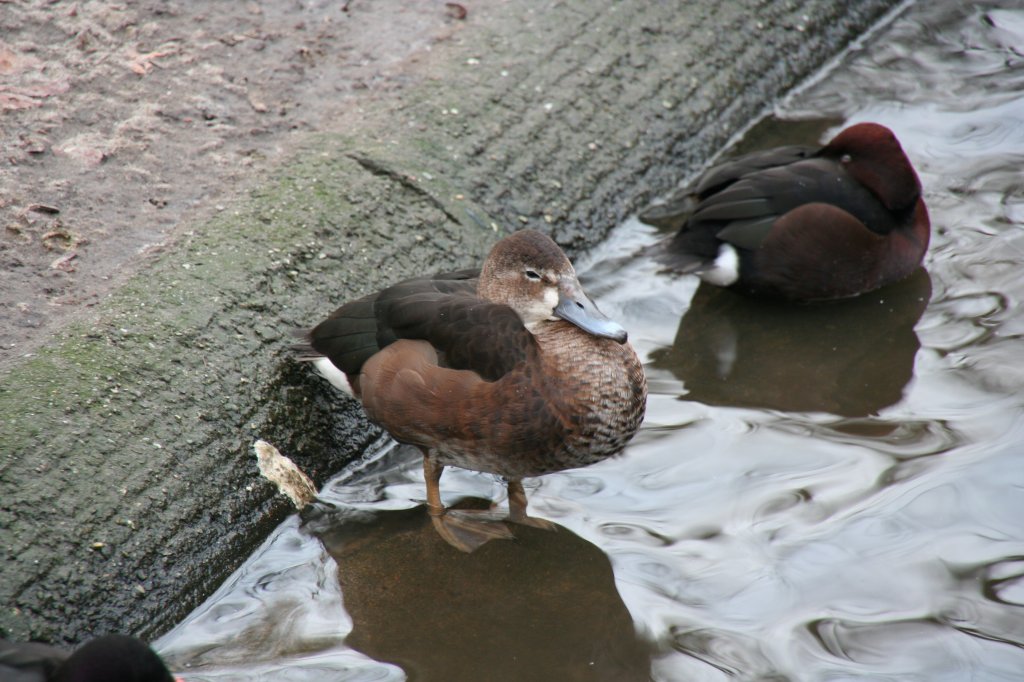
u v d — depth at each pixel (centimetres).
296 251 1001
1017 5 1547
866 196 1084
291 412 924
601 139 1233
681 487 905
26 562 747
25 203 1023
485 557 855
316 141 1126
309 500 904
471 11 1336
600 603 805
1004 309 1077
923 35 1498
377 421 868
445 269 1061
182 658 762
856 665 738
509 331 830
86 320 902
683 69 1330
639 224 1217
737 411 991
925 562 815
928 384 1004
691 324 1105
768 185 1086
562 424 825
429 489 891
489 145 1168
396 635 790
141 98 1165
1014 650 743
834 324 1094
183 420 863
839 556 827
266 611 808
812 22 1456
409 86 1212
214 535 838
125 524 797
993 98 1359
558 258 862
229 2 1321
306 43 1271
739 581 812
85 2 1281
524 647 780
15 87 1153
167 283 945
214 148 1115
